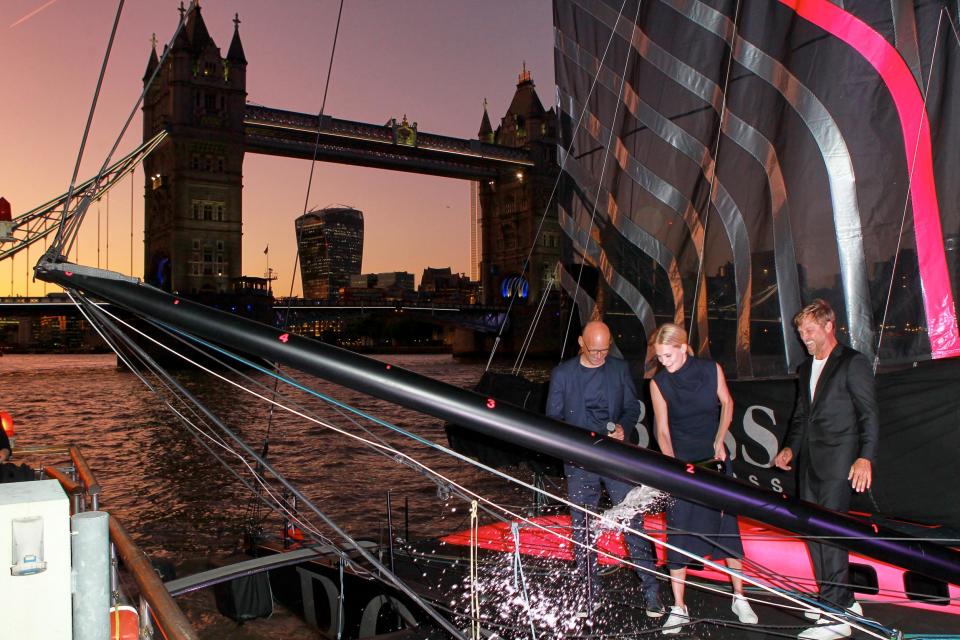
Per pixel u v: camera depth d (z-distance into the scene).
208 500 19.08
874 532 2.31
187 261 125.38
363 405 42.25
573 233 5.63
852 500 3.99
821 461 3.62
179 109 126.62
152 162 140.25
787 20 4.18
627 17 5.18
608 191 5.36
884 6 3.71
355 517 15.58
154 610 1.82
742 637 3.39
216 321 1.71
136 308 1.79
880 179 3.80
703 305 4.73
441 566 4.43
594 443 1.78
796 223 4.16
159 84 137.00
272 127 139.88
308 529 2.04
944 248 3.57
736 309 4.52
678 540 3.52
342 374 1.64
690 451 3.85
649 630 3.39
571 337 5.66
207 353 1.83
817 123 4.03
